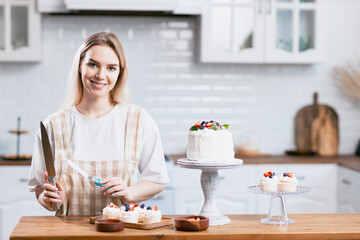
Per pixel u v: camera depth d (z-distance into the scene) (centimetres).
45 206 229
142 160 243
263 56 434
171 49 458
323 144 472
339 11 476
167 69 459
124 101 243
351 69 474
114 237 192
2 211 398
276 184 220
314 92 475
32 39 416
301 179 421
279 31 438
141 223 204
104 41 225
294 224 214
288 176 226
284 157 447
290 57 437
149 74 457
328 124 475
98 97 234
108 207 212
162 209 397
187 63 460
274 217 217
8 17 412
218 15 428
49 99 448
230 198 415
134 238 193
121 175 233
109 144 235
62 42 447
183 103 461
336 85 477
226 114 466
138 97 457
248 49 432
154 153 239
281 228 206
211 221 212
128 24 453
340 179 418
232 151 227
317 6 439
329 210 425
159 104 459
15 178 398
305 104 475
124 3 401
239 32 432
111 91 241
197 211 409
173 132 461
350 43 478
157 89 458
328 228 207
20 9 416
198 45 448
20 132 422
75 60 232
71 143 235
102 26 450
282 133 474
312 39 442
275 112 472
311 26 442
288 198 423
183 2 416
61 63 447
